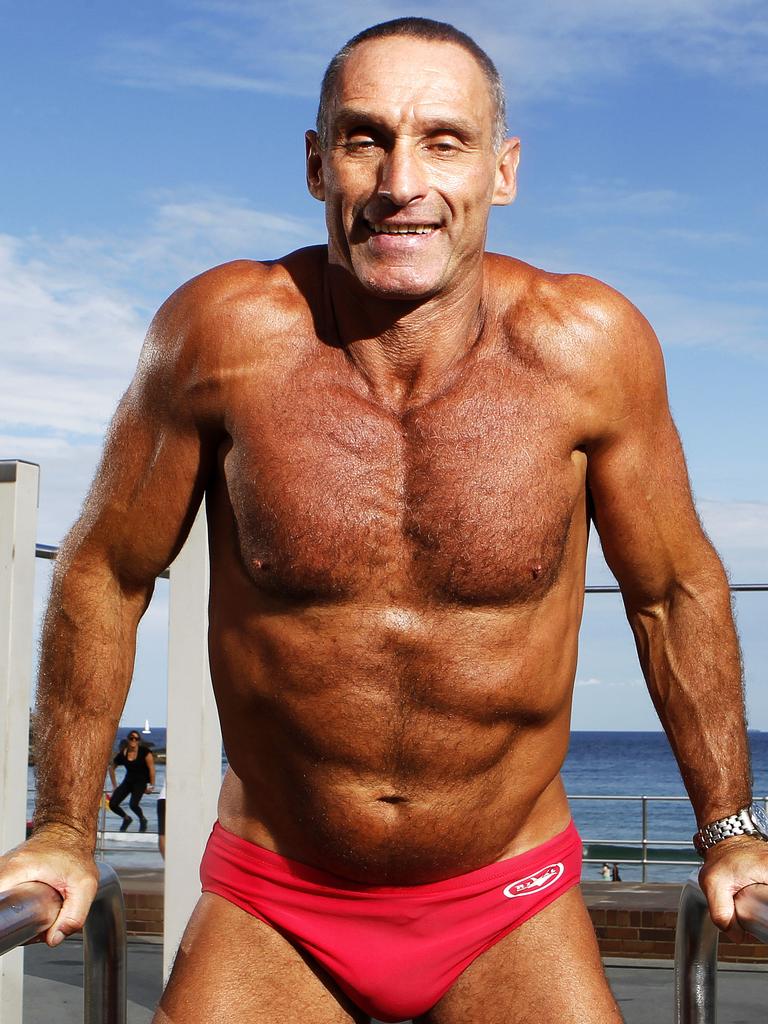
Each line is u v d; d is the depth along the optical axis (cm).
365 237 168
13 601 310
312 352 177
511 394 176
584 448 182
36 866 157
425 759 175
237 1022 186
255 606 177
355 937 186
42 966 658
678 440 192
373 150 167
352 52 170
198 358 178
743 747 191
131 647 190
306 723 175
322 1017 190
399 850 179
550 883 190
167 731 342
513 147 183
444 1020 192
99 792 183
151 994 583
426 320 172
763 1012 601
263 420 174
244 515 175
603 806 4447
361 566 171
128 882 906
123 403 187
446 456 172
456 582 170
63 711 184
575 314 181
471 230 169
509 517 172
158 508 183
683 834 3750
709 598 193
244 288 180
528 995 187
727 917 158
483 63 172
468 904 186
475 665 172
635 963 758
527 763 182
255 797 189
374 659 171
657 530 189
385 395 175
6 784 307
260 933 190
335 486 171
